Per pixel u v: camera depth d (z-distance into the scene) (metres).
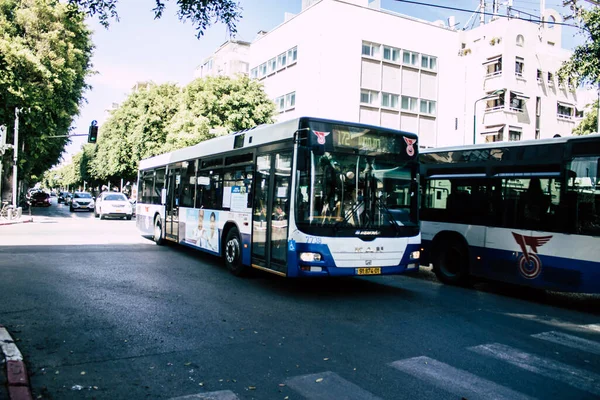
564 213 8.09
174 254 13.10
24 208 44.91
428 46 34.06
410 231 8.51
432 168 10.71
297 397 4.02
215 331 5.91
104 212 28.81
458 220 10.00
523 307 8.17
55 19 26.83
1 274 9.12
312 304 7.64
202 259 12.36
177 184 13.79
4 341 4.98
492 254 9.25
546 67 37.97
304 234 7.61
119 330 5.80
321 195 7.78
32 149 31.30
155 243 15.76
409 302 8.07
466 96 36.62
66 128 35.94
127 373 4.45
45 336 5.47
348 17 30.58
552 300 9.02
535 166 8.60
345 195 7.98
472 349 5.56
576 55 12.63
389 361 5.02
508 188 9.06
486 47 36.78
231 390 4.12
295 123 8.05
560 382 4.61
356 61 30.88
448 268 10.32
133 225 24.00
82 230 19.84
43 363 4.63
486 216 9.42
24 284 8.27
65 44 26.95
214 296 7.96
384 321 6.70
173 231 13.90
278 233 8.26
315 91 29.81
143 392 4.03
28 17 25.58
